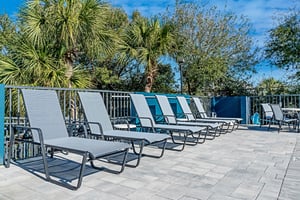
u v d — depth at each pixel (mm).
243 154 4062
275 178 2840
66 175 2912
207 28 11852
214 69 11484
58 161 3523
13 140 3193
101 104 4207
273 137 5930
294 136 6102
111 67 12008
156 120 6188
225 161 3604
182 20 11836
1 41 6461
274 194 2373
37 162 3469
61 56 5938
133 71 12352
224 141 5340
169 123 5469
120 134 3678
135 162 3521
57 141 3053
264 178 2838
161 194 2365
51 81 5363
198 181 2734
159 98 5789
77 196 2305
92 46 6230
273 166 3340
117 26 11109
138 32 8086
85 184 2621
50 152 3779
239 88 12445
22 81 5312
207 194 2369
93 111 3979
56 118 3436
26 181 2699
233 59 12219
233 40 12094
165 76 12859
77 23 5680
